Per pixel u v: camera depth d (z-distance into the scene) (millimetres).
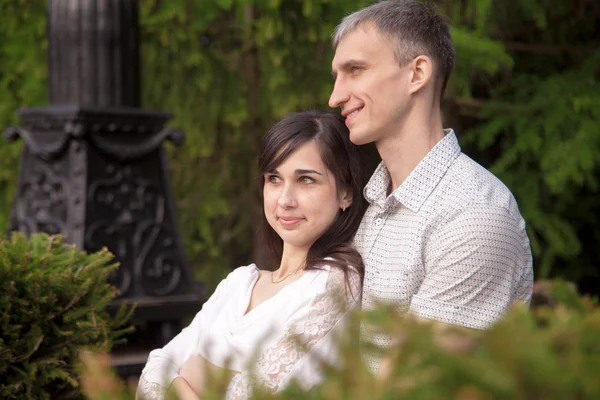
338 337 796
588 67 6574
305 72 6496
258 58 6816
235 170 7336
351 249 2254
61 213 3943
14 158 6547
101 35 4004
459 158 2131
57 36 4039
